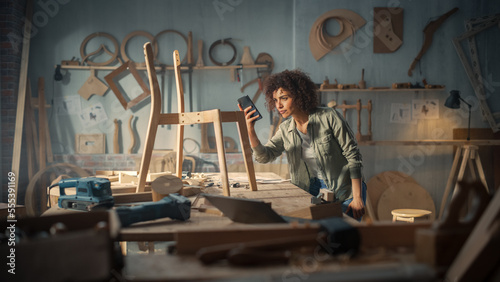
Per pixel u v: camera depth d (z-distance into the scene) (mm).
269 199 1868
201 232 969
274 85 2510
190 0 5395
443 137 5125
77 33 5371
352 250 931
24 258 731
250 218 1305
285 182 2492
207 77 5426
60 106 5359
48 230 1084
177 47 5402
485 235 790
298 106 2439
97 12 5371
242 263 860
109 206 1535
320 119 2430
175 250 1004
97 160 5293
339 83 5117
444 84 5105
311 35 5109
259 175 2930
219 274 821
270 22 5410
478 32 5051
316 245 938
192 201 1777
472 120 5113
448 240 858
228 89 5430
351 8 5105
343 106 5062
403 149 5141
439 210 5125
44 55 5348
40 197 5113
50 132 5359
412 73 5113
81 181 1573
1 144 4918
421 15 5094
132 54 5406
